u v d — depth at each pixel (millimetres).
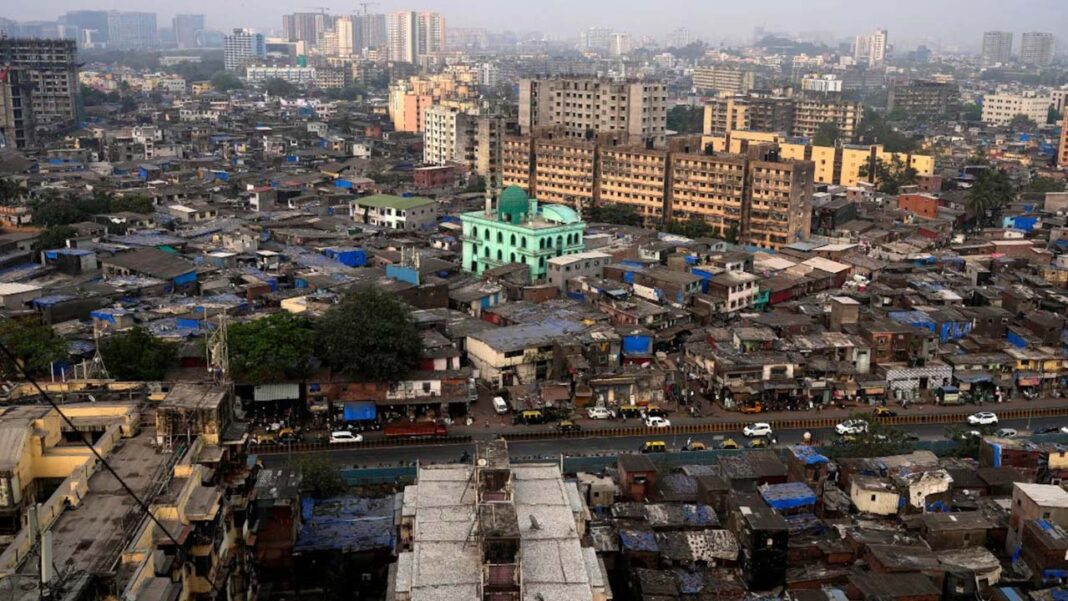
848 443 115500
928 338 152125
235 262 187875
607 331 149750
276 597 86875
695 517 94562
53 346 124312
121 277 170625
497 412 133750
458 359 137750
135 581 56250
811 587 86000
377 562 89812
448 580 66000
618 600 86000
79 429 76125
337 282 172250
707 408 138750
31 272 171000
